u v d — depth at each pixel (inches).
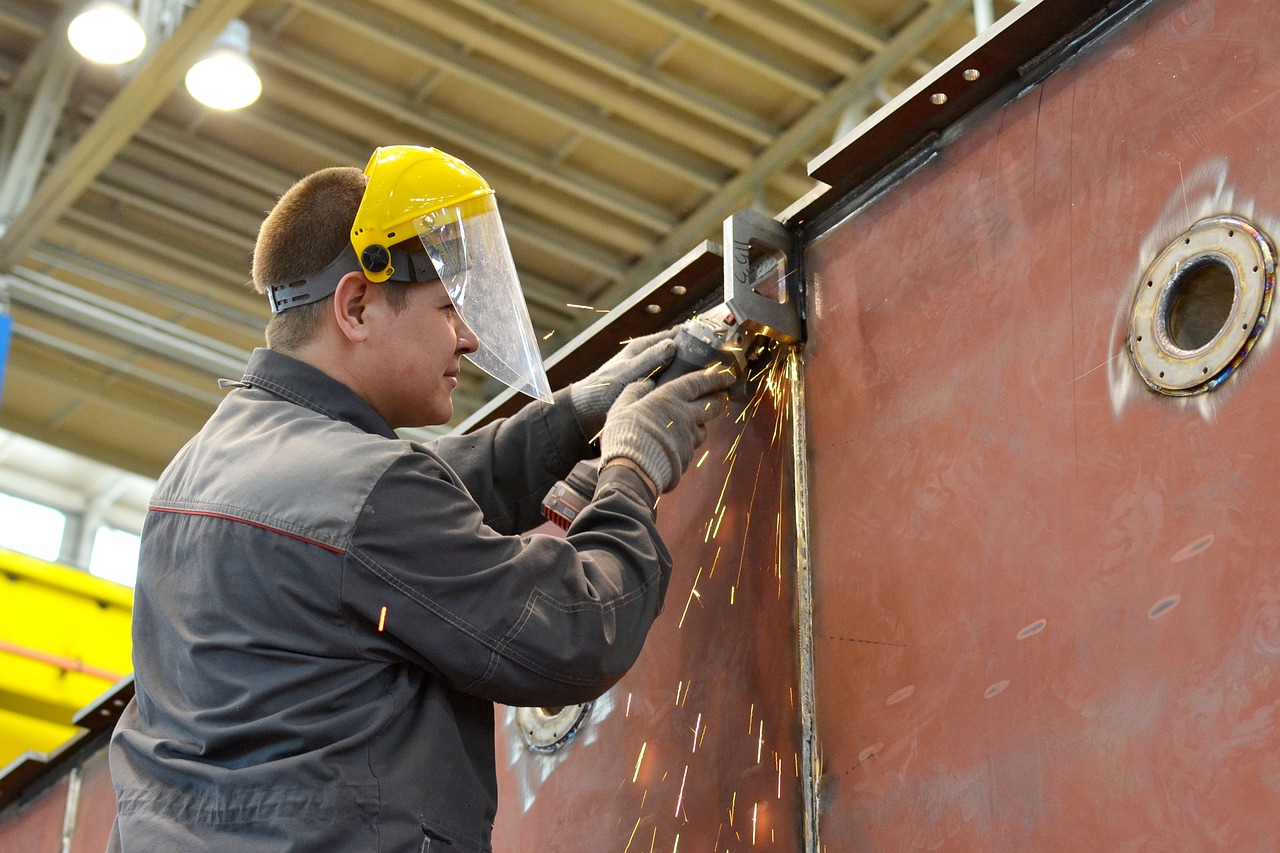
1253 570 49.5
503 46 259.4
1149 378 54.6
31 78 277.4
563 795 81.4
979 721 58.2
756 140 279.1
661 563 63.2
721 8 251.1
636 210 296.2
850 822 62.9
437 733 57.2
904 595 63.3
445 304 63.6
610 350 85.8
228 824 53.9
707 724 72.4
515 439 75.2
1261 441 50.2
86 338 319.0
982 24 235.8
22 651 235.8
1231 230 52.7
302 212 64.1
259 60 269.4
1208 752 49.5
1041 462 58.4
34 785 136.3
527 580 57.3
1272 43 53.1
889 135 68.6
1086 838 52.8
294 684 55.3
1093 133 59.7
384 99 273.9
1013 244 62.2
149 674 59.4
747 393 75.6
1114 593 54.1
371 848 53.4
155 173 292.2
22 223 277.3
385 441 58.9
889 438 66.2
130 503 437.7
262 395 62.9
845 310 70.8
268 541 56.5
